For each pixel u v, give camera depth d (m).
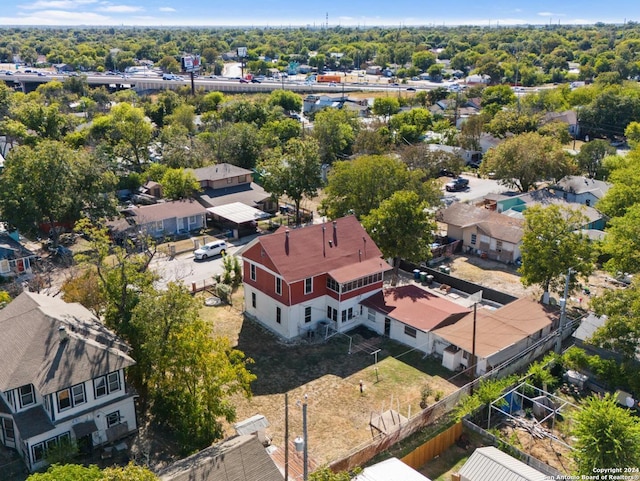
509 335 42.38
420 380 40.22
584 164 92.44
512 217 66.94
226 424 34.97
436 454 32.78
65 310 36.22
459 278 58.06
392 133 119.00
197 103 154.62
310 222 76.62
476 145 112.06
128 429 33.25
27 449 29.77
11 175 61.56
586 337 41.56
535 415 36.44
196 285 55.78
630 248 50.97
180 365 32.72
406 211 53.34
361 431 34.56
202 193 79.25
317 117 113.00
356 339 46.09
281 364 42.06
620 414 28.38
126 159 94.81
